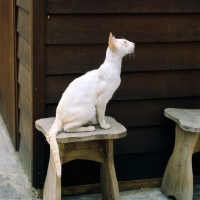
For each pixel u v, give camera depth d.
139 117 3.58
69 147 3.29
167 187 3.57
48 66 3.39
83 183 3.58
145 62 3.52
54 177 3.23
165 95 3.58
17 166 3.85
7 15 4.13
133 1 3.43
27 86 3.54
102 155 3.35
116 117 3.54
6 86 4.35
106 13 3.40
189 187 3.43
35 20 3.32
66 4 3.34
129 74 3.51
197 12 3.52
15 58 3.82
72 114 3.20
